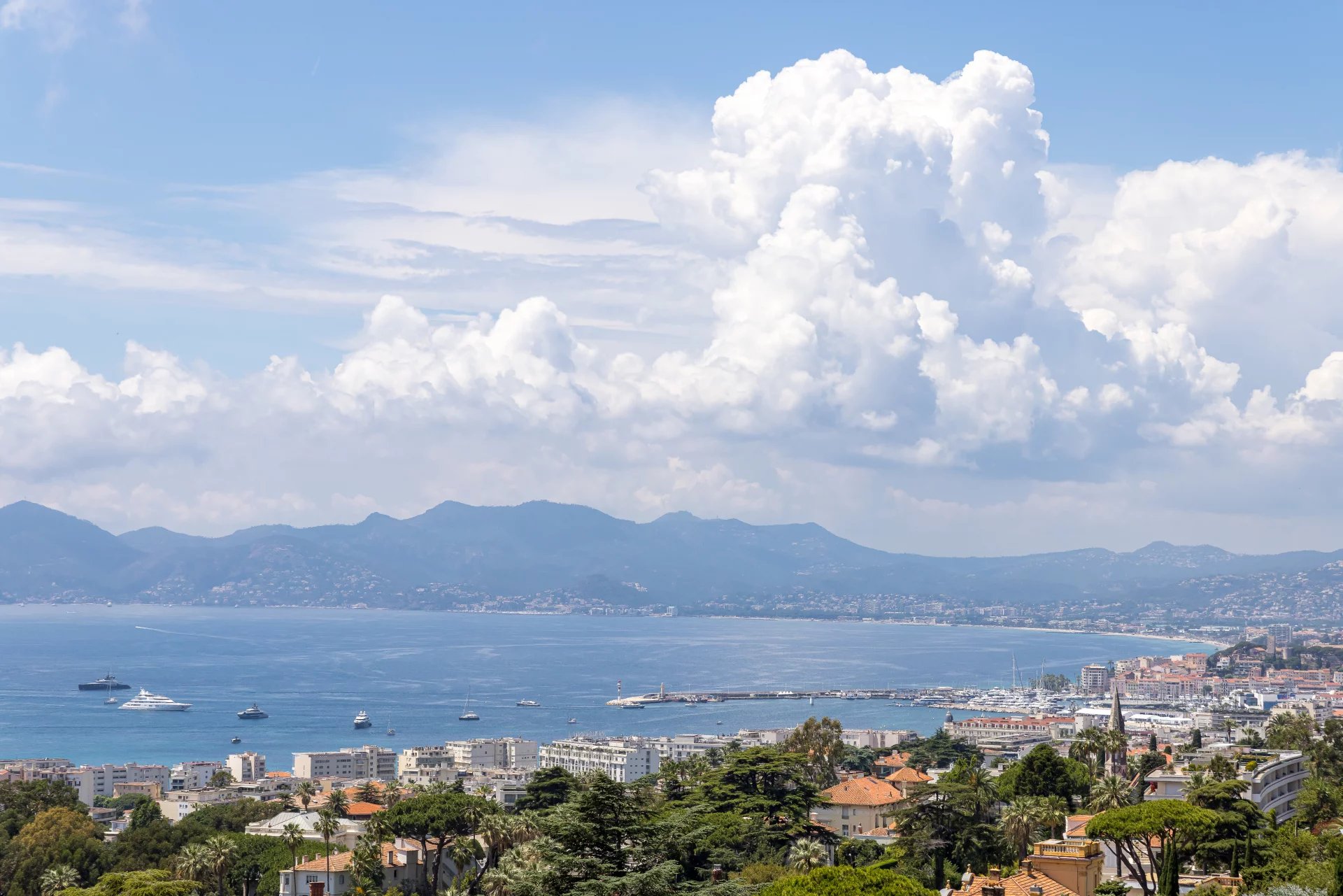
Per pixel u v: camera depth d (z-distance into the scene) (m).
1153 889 145.12
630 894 95.06
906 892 104.94
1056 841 137.00
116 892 187.38
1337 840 124.12
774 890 107.31
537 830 184.12
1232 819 156.75
